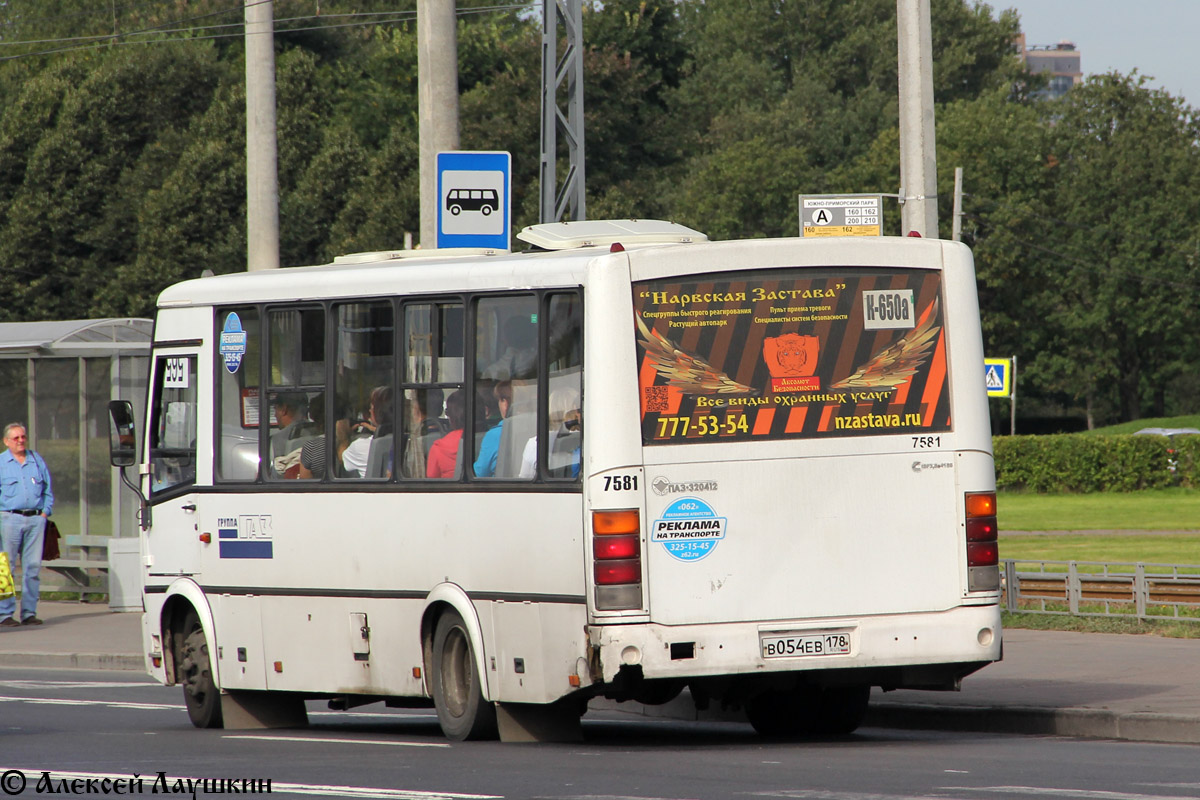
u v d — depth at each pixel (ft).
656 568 101.19
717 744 111.86
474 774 93.61
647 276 102.73
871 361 106.22
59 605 236.43
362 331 117.80
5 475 213.66
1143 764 95.71
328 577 118.93
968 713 123.44
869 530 105.19
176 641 133.08
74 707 147.13
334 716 151.53
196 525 128.88
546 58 189.98
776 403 104.27
